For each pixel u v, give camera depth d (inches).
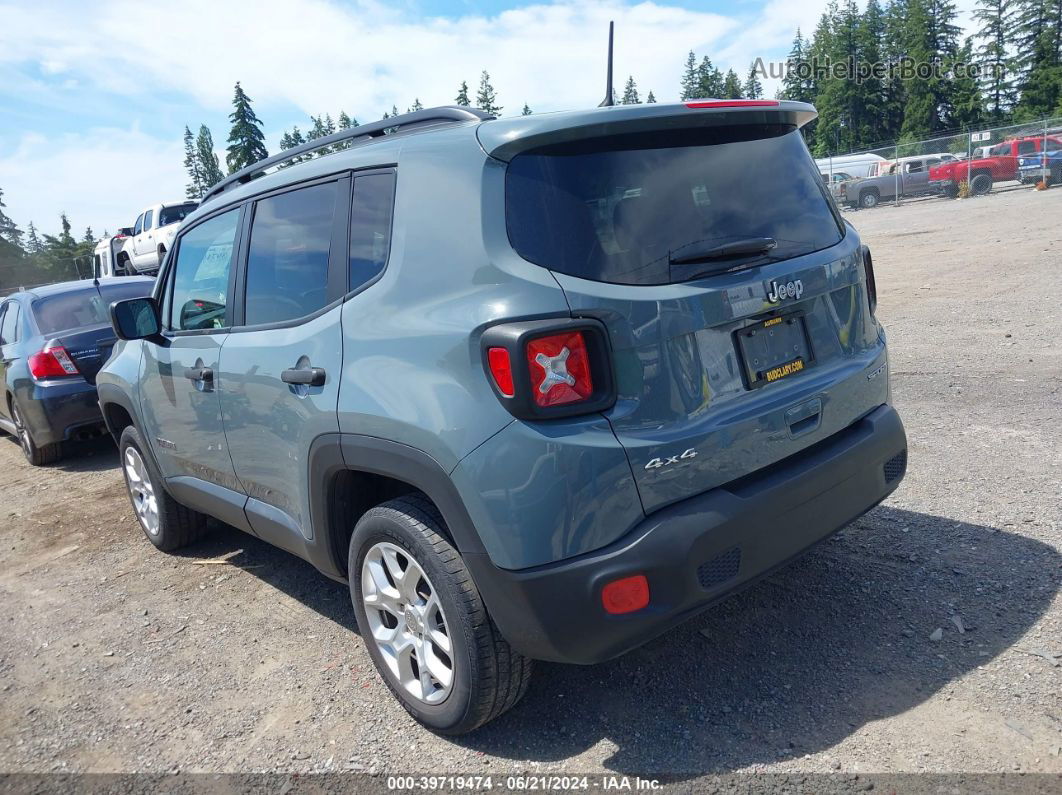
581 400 89.7
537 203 95.2
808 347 110.4
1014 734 96.7
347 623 150.4
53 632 160.9
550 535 90.1
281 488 132.5
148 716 126.2
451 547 101.8
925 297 400.5
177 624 157.6
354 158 120.0
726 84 3587.6
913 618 123.7
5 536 225.3
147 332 163.2
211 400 146.3
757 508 97.0
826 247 114.3
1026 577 130.6
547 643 93.6
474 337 93.0
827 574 140.2
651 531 91.0
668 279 95.6
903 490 171.8
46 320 298.5
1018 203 919.7
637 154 99.0
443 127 110.1
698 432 94.7
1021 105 2625.5
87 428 290.0
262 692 129.3
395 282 106.8
